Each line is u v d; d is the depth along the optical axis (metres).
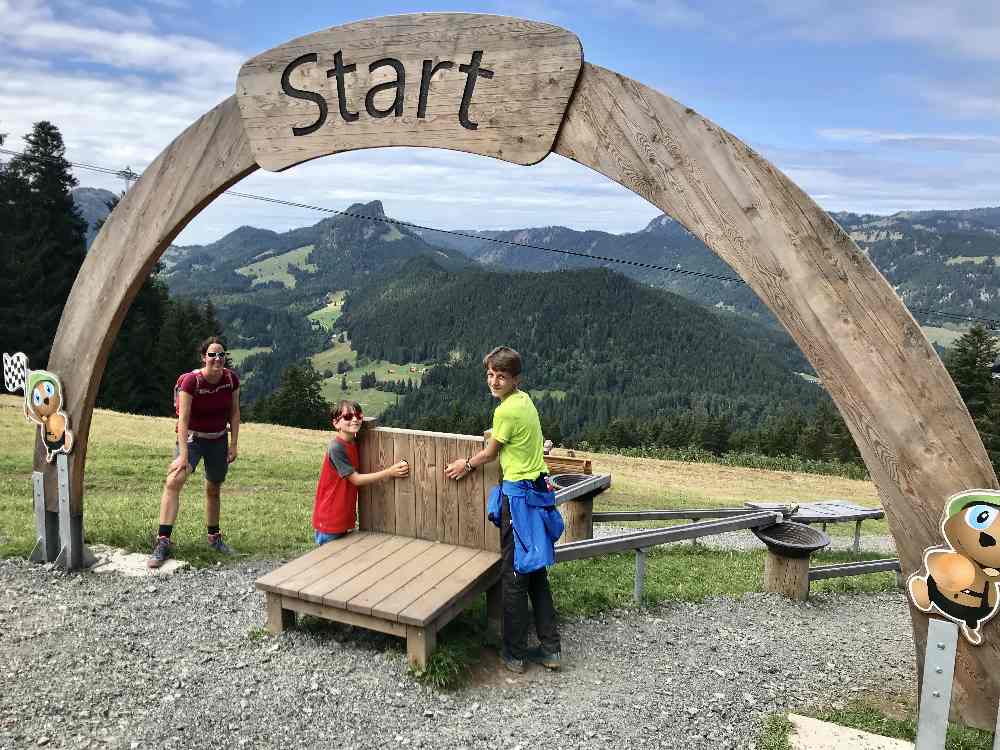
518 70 3.72
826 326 3.16
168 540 5.59
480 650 4.20
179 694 3.59
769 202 3.24
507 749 3.23
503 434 3.88
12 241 42.00
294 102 4.34
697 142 3.37
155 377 46.56
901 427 3.06
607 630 4.93
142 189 4.99
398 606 3.78
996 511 2.89
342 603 3.88
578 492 7.32
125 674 3.79
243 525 7.35
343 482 4.85
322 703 3.53
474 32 3.82
